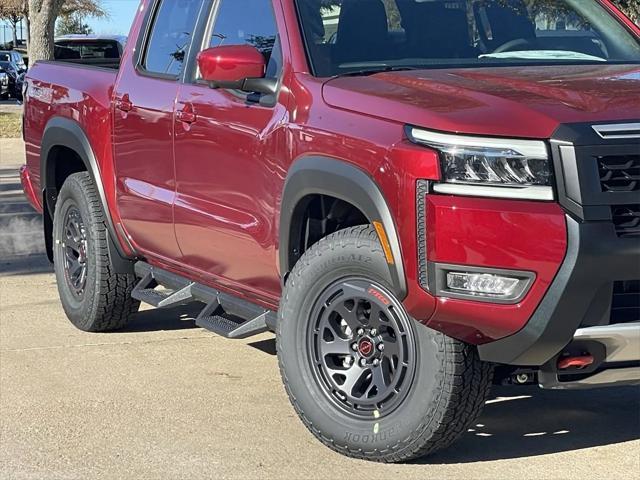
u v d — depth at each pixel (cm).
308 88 457
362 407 430
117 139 609
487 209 379
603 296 382
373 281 423
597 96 407
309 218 465
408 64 484
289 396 451
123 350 619
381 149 405
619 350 389
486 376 407
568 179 378
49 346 630
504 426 479
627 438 462
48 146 685
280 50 488
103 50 1728
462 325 390
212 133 514
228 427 483
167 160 559
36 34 2100
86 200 643
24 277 835
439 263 388
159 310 722
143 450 456
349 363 437
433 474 420
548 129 382
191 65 550
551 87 421
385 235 405
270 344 632
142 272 621
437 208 386
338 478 418
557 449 448
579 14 541
